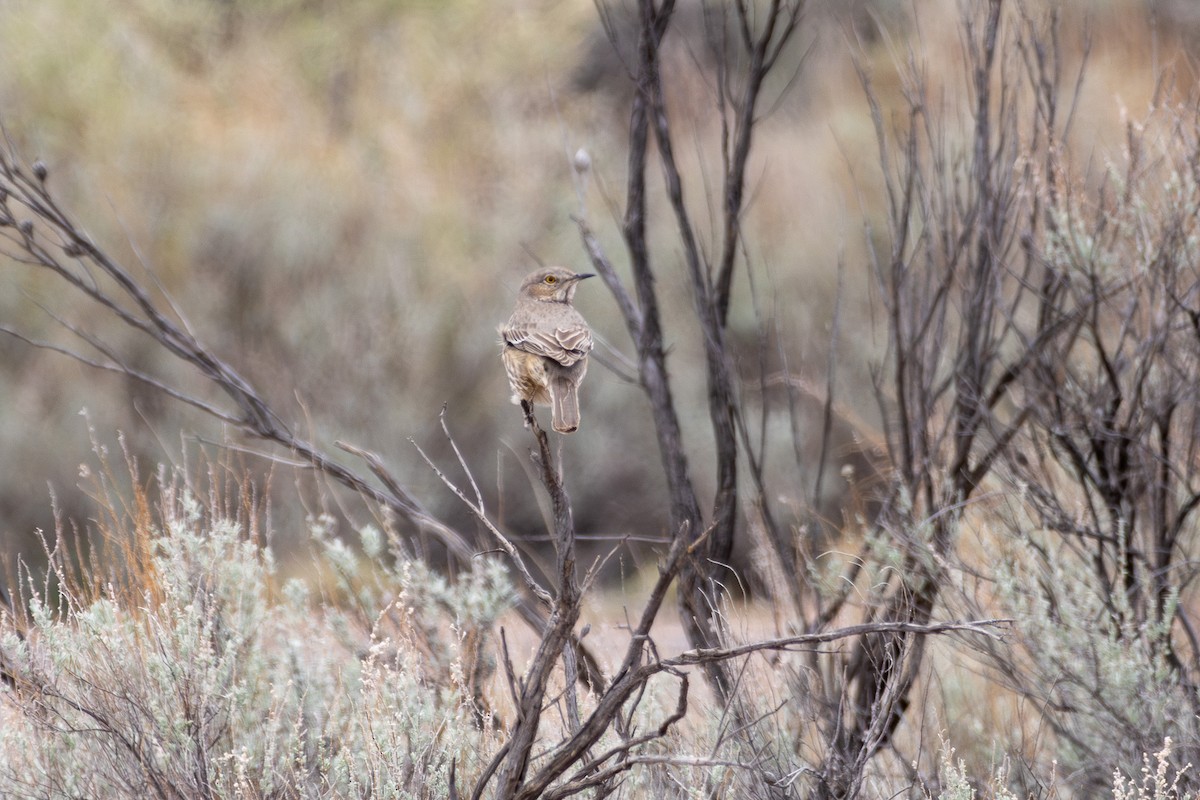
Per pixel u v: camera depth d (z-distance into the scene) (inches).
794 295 904.9
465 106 1208.2
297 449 423.8
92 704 334.6
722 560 426.6
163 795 314.8
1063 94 842.2
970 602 391.9
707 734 353.1
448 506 934.4
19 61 1096.2
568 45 1270.9
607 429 941.8
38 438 876.6
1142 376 426.3
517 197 1106.7
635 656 280.7
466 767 332.8
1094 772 378.6
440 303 1003.9
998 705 434.6
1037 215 443.2
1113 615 390.6
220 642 358.6
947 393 485.1
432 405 963.3
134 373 427.8
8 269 942.4
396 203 1077.8
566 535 272.8
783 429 804.6
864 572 450.0
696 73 1082.7
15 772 330.0
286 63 1218.6
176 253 1003.9
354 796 311.1
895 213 437.1
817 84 1104.8
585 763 324.5
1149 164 467.2
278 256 1010.7
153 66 1147.3
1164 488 434.3
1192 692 382.3
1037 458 467.2
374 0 1256.8
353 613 384.5
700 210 1010.1
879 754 412.8
